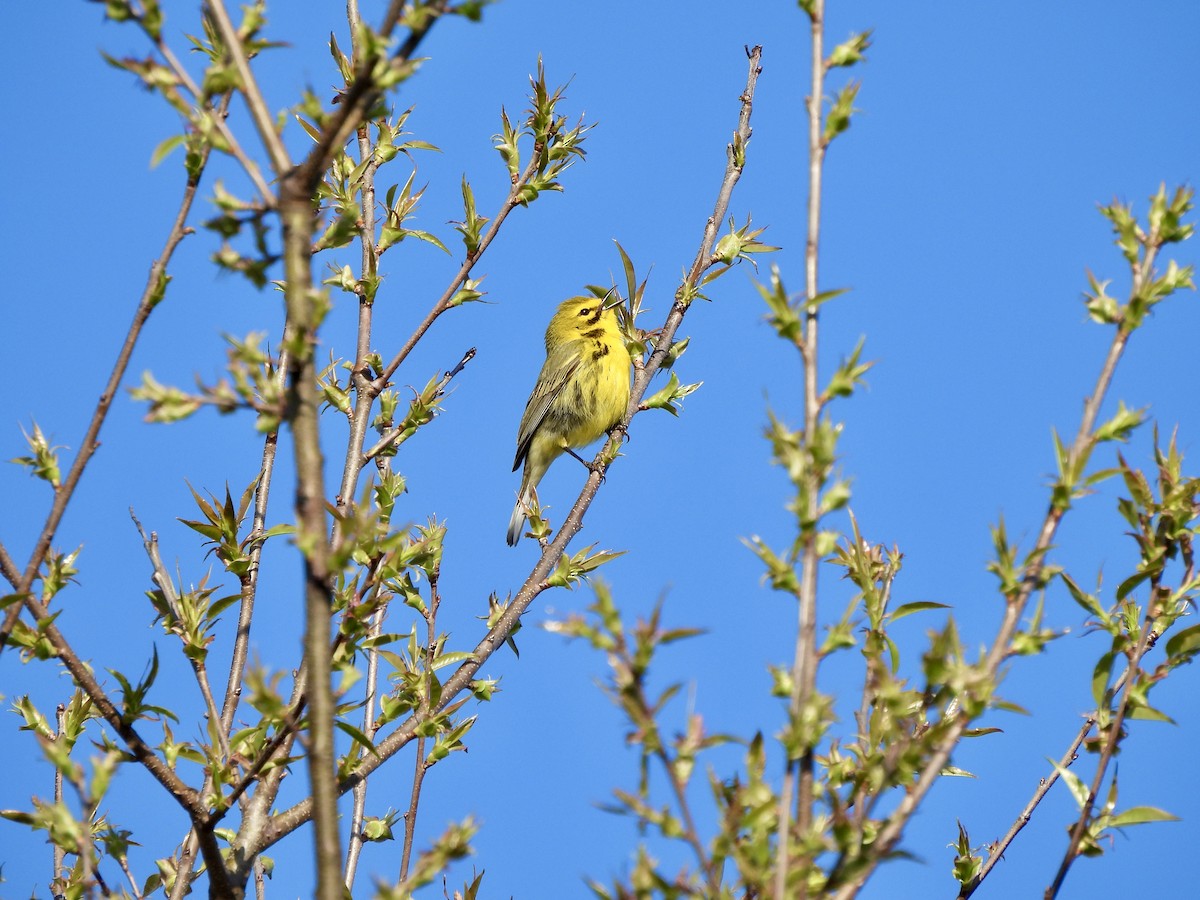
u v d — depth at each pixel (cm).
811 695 455
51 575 631
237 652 823
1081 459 499
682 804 437
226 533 841
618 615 439
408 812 811
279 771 776
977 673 480
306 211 486
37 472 626
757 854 443
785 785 440
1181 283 511
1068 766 595
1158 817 520
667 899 440
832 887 457
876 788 506
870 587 601
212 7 505
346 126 488
